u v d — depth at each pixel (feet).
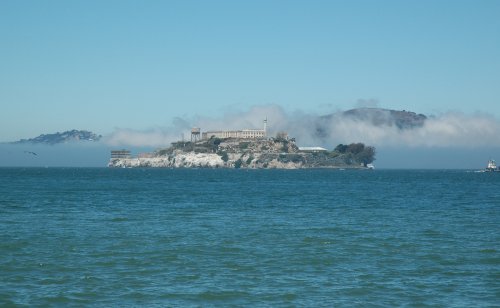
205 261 173.99
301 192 586.45
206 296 133.18
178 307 124.67
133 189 625.41
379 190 638.53
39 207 362.74
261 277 152.76
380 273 158.40
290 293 136.15
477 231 247.70
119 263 169.99
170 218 298.15
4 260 172.65
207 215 316.81
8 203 393.91
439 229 254.47
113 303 127.24
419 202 435.12
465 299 131.95
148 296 132.77
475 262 175.01
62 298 130.31
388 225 269.23
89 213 323.57
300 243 209.87
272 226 263.08
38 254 183.62
